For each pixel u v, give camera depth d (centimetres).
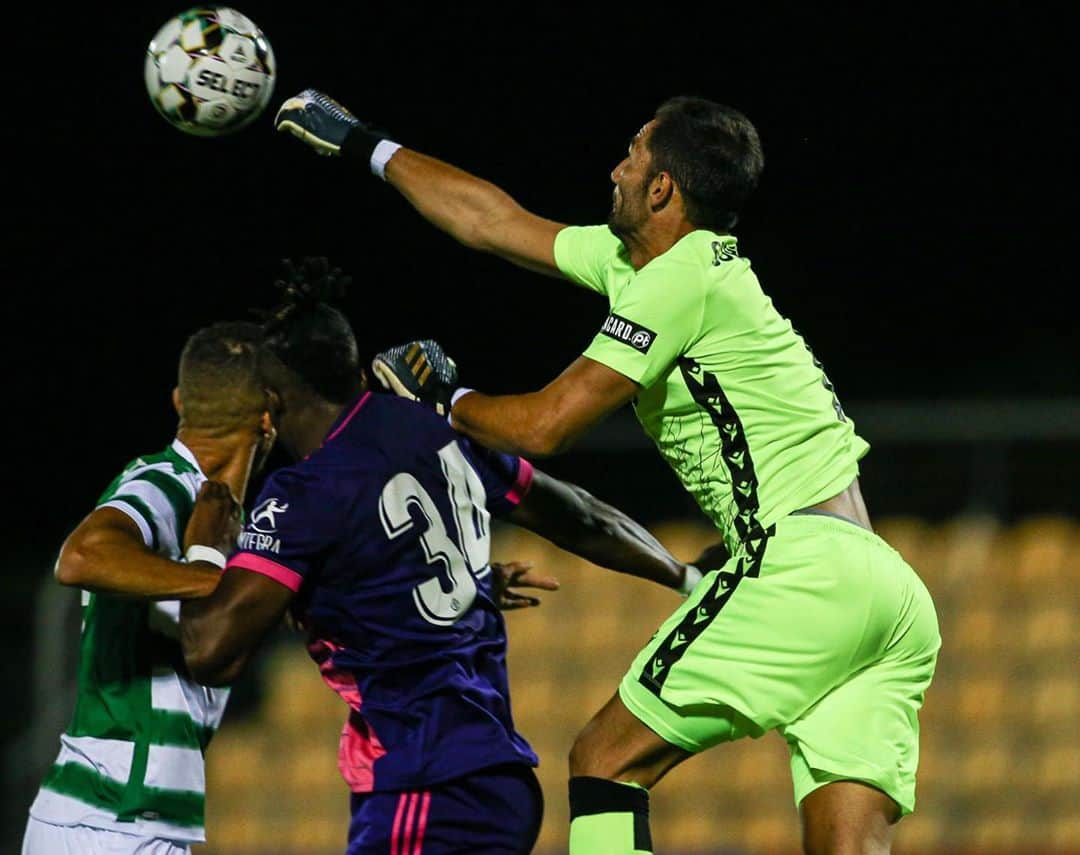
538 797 1380
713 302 1384
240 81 1595
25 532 4981
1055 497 3170
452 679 1345
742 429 1400
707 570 1641
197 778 1498
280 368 1377
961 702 3203
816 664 1367
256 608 1320
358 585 1339
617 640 3359
